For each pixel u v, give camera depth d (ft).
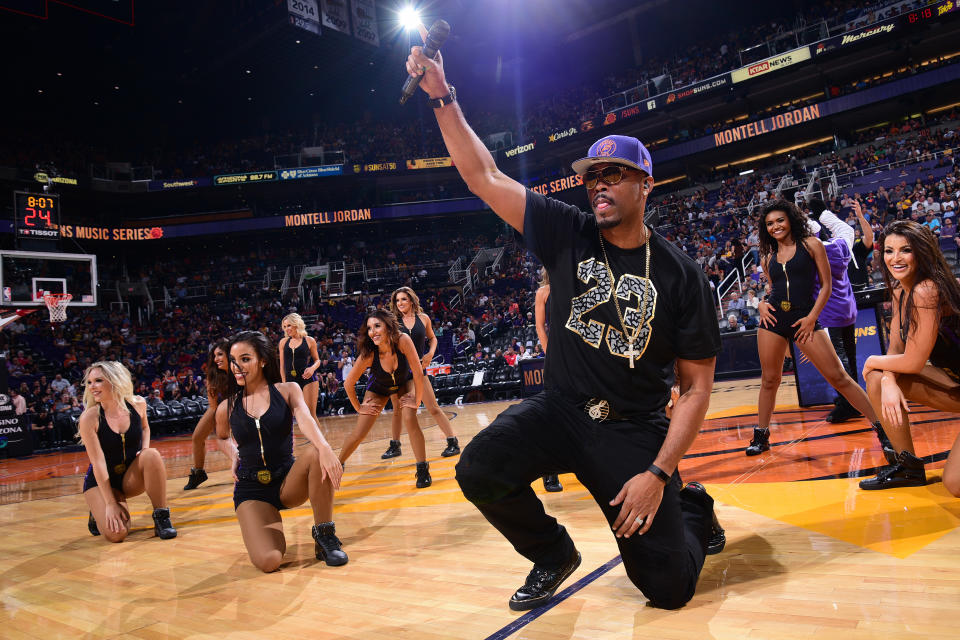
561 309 6.25
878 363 9.19
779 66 67.05
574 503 11.05
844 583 6.22
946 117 63.82
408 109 98.12
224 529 12.40
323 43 78.33
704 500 6.73
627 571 6.02
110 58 75.92
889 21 61.67
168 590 8.57
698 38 87.61
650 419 6.11
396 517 11.73
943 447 11.56
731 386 32.48
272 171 83.92
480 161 5.85
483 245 89.20
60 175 75.87
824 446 13.21
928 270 8.43
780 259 12.57
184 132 94.07
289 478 9.43
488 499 6.23
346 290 80.48
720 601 6.15
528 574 7.26
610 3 86.89
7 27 66.90
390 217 86.63
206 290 81.71
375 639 6.16
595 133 79.87
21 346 61.46
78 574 9.89
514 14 89.51
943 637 4.92
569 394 6.21
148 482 12.17
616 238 6.05
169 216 83.25
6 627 7.57
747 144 78.18
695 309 5.79
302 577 8.58
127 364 63.00
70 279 73.67
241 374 9.68
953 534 7.21
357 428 14.33
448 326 66.08
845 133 74.69
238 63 80.94
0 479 26.86
